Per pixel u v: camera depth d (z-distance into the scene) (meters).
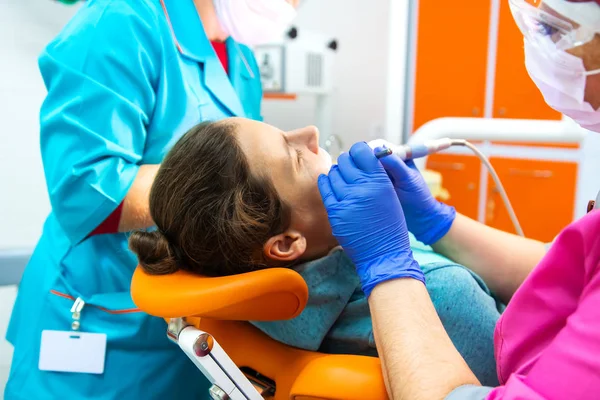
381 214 0.68
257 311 0.64
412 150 0.88
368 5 3.68
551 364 0.46
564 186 2.68
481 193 2.95
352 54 3.82
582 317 0.46
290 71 2.22
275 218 0.74
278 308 0.66
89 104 0.89
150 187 0.85
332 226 0.70
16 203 2.10
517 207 2.86
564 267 0.55
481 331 0.76
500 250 0.91
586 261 0.52
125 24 0.93
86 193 0.88
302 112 3.92
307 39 2.29
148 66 0.97
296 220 0.76
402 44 2.83
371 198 0.68
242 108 1.19
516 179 2.83
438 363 0.55
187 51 1.08
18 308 1.17
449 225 0.91
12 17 2.02
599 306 0.45
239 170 0.72
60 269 1.06
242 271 0.76
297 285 0.64
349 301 0.81
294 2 1.17
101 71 0.91
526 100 2.73
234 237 0.71
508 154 2.83
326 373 0.64
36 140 2.11
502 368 0.62
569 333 0.46
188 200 0.72
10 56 2.04
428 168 3.08
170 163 0.75
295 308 0.67
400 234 0.69
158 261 0.73
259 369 0.76
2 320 1.92
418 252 0.89
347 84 3.88
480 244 0.91
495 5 2.71
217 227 0.71
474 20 2.79
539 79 0.67
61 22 2.14
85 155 0.88
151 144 1.03
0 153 2.05
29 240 2.12
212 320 0.81
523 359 0.59
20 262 1.55
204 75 1.11
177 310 0.60
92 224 0.91
